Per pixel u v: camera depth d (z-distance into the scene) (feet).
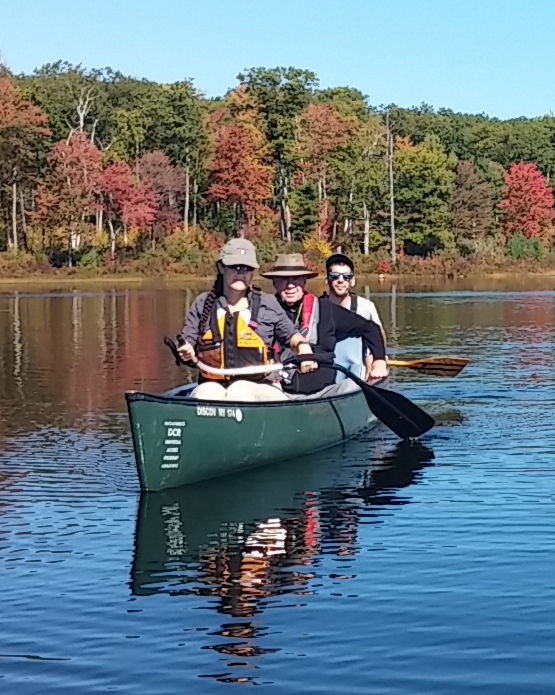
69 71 249.96
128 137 221.66
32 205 212.23
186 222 215.92
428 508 21.77
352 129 223.92
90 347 59.36
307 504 22.41
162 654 14.35
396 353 53.47
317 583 17.10
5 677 13.71
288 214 221.05
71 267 196.65
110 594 16.80
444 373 35.24
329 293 31.24
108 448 28.86
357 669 13.70
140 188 204.95
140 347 59.16
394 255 213.46
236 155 209.56
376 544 19.22
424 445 28.68
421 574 17.35
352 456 27.48
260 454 26.13
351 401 29.84
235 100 219.41
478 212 233.76
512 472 25.00
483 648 14.24
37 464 26.76
